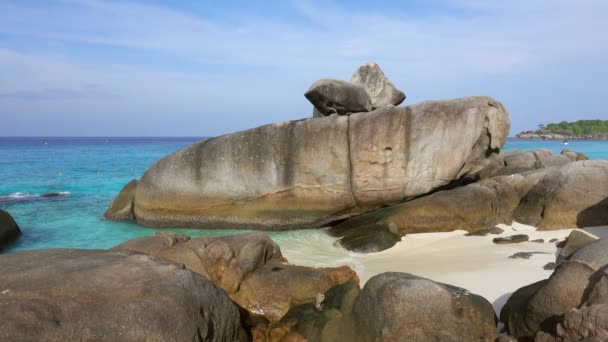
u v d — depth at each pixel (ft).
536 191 35.19
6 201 56.75
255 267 23.61
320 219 39.55
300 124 38.81
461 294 17.67
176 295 14.25
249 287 22.27
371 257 30.53
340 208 38.91
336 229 39.11
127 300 13.47
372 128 37.09
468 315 16.57
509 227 34.45
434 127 36.68
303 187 38.81
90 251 18.01
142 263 15.98
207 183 40.29
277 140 39.01
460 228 35.09
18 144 337.31
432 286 16.65
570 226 32.71
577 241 26.63
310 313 20.35
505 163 47.37
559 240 30.42
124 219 45.29
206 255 22.50
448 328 15.90
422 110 36.91
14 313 11.89
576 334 13.73
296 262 29.63
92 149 232.73
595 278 14.74
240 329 17.87
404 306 16.10
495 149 38.60
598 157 120.06
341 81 39.24
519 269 24.75
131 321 12.94
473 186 37.11
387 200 38.14
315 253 32.07
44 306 12.44
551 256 27.02
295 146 38.58
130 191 45.88
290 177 38.86
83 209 51.24
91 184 75.05
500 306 19.81
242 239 24.31
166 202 41.34
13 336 11.41
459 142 36.70
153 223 42.16
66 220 45.37
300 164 38.55
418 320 15.92
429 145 36.76
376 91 46.03
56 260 15.92
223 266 22.47
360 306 17.69
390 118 36.96
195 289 15.25
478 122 36.73
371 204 38.65
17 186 72.43
